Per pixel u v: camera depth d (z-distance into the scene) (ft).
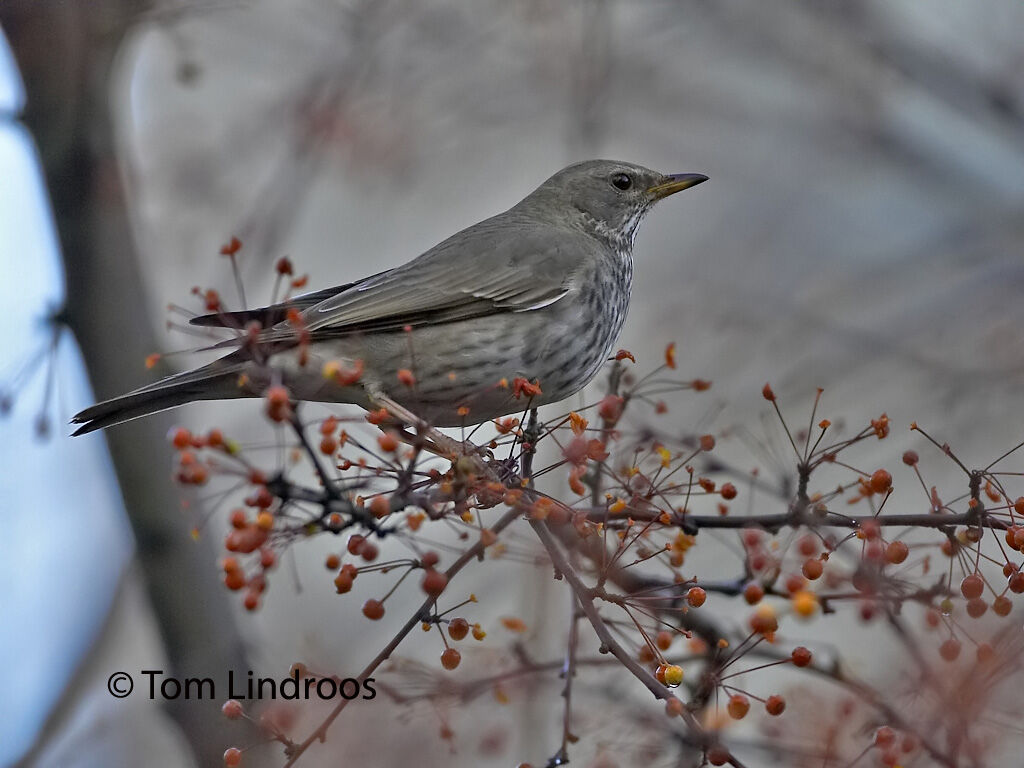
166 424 34.73
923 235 66.08
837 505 49.42
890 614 27.35
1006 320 60.23
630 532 26.86
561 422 30.89
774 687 43.98
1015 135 64.39
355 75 48.37
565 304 38.40
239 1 46.01
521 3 53.88
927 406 55.62
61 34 33.12
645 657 26.35
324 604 49.78
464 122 57.62
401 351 36.22
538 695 32.83
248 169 55.67
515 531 30.68
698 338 58.39
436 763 34.78
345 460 26.94
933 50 64.54
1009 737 26.94
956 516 25.70
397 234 63.87
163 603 33.47
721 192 69.15
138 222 37.73
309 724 32.01
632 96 62.69
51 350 33.40
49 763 46.01
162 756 46.60
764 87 65.77
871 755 28.86
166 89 58.08
